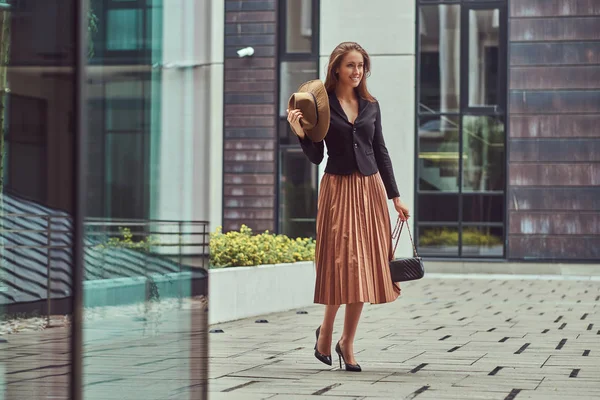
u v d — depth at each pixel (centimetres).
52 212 423
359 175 680
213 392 570
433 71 1964
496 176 1950
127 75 427
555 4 1925
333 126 673
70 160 416
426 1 1964
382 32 1945
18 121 418
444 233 1958
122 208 429
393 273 679
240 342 842
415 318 1083
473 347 805
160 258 446
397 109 1947
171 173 443
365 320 1059
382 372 658
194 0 447
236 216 2000
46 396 434
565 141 1925
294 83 1983
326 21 1956
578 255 1922
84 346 425
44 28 417
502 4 1945
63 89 415
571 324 1013
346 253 671
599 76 1917
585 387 591
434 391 574
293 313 1139
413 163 1947
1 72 421
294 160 1984
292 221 1988
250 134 1992
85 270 421
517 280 1809
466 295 1448
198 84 449
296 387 589
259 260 1128
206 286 457
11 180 432
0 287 446
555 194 1928
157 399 451
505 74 1945
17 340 441
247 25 1989
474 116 1955
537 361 715
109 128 422
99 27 421
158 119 438
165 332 450
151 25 436
